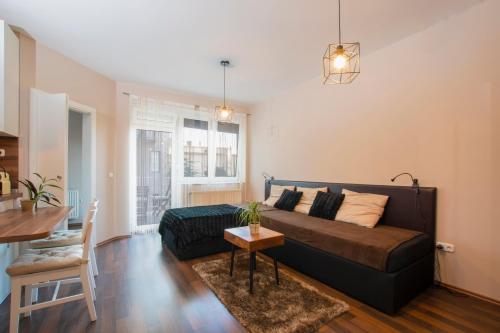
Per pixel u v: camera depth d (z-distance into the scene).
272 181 4.89
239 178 5.55
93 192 3.70
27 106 2.80
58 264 1.76
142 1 2.20
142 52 3.19
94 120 3.73
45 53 3.02
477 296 2.29
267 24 2.55
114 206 4.15
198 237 3.25
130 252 3.47
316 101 4.04
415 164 2.76
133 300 2.22
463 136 2.40
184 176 4.85
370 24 2.55
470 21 2.33
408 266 2.17
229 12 2.35
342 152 3.60
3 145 2.67
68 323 1.87
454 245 2.45
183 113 4.86
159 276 2.71
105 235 3.94
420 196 2.65
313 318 1.93
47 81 3.04
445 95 2.52
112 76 3.98
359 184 3.31
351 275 2.25
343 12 2.34
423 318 1.97
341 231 2.59
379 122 3.12
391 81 2.98
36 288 2.15
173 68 3.67
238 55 3.25
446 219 2.51
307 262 2.69
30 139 2.80
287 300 2.19
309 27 2.60
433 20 2.51
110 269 2.89
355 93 3.41
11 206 2.47
